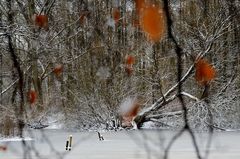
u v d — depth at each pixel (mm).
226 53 48219
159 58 48469
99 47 50375
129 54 50250
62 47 53219
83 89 52781
